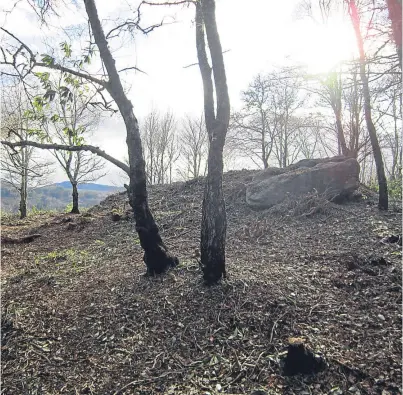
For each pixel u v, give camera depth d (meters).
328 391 3.11
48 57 5.03
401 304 4.27
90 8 5.03
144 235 5.49
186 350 3.88
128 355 3.93
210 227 4.88
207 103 4.93
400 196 10.66
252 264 5.81
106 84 5.25
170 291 4.98
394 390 3.01
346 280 5.04
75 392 3.49
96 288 5.61
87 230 10.98
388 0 3.11
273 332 3.93
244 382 3.34
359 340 3.70
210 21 4.66
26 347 4.22
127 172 5.59
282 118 18.97
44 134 5.64
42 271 7.11
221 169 4.90
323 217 8.31
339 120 13.09
